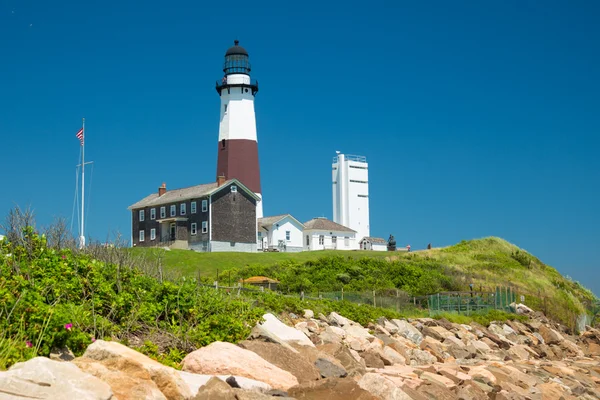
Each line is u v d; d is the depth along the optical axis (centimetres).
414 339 2972
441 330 3328
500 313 4400
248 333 1736
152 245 8562
